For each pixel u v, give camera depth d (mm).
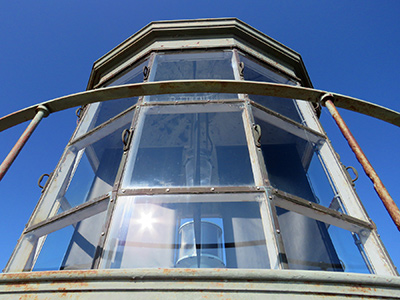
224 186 2273
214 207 2840
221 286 1277
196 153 3189
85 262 2729
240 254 2369
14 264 2365
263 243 2424
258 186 2289
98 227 2990
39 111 1854
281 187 3422
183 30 4750
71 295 1270
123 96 1857
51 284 1307
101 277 1309
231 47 4465
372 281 1315
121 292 1272
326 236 2914
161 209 2514
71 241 2988
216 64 4363
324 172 3340
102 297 1258
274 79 4641
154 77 4074
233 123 3398
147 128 3189
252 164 2604
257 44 4895
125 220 2164
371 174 1436
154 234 2297
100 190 3525
